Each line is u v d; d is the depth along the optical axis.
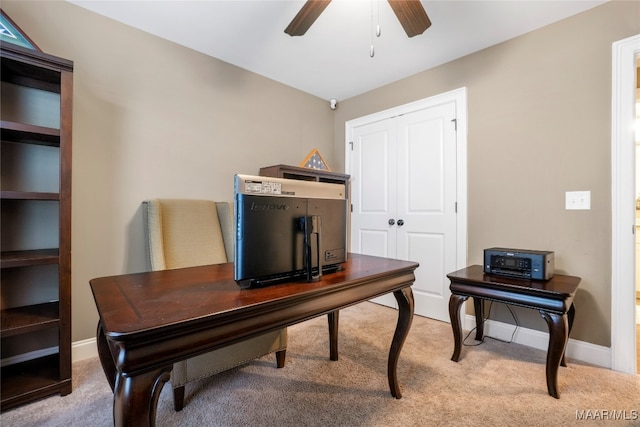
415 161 2.91
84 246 1.97
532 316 2.20
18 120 1.75
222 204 2.46
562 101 2.05
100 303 0.91
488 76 2.41
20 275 1.76
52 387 1.54
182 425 1.35
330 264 1.32
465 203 2.54
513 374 1.78
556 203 2.08
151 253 1.98
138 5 1.93
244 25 2.14
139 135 2.19
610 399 1.53
